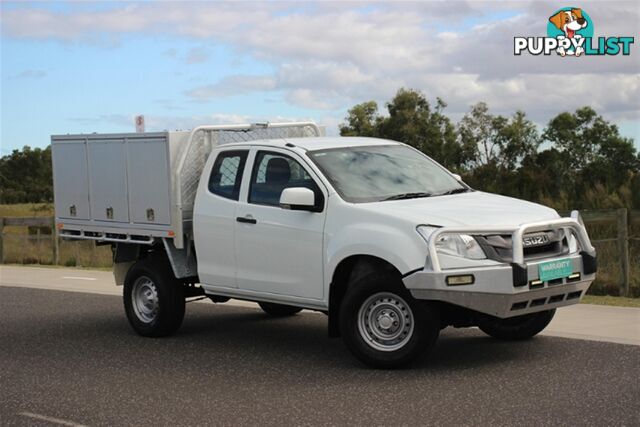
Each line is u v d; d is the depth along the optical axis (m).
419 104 37.66
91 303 14.03
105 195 11.12
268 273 9.41
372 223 8.40
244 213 9.57
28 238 23.86
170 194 10.30
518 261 7.89
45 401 7.84
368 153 9.59
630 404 6.92
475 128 32.81
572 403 7.00
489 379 7.91
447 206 8.57
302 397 7.61
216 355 9.66
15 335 11.35
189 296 10.98
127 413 7.32
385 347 8.36
